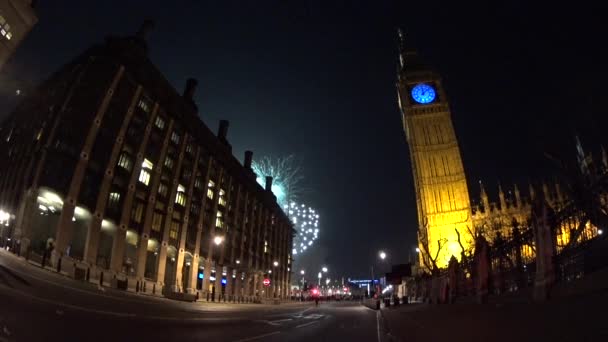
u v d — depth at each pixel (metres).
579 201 6.75
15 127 51.06
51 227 40.38
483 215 83.62
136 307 24.23
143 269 48.19
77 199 39.88
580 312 4.70
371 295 95.12
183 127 59.31
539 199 7.96
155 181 51.78
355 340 17.55
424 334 13.39
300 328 23.47
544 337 5.40
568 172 7.16
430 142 94.75
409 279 80.38
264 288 91.69
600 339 4.07
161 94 53.19
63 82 46.31
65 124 41.44
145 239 49.09
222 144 72.00
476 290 13.44
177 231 56.25
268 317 32.41
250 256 82.81
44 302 17.06
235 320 25.97
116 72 45.56
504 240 11.05
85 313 16.94
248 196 84.25
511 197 85.06
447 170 91.31
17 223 36.44
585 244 6.27
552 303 5.79
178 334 15.71
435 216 87.50
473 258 14.48
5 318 12.27
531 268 9.17
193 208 61.16
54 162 39.19
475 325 9.17
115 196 45.31
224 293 70.75
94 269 40.56
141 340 12.96
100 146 43.50
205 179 65.06
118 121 45.97
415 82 101.25
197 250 60.66
